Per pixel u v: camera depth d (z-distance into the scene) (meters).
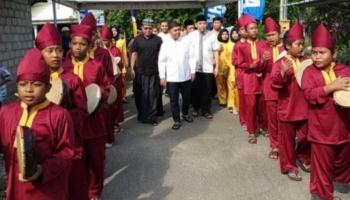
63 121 3.13
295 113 5.46
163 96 12.25
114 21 21.20
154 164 6.37
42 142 3.09
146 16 20.34
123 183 5.64
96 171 4.88
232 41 9.77
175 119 8.46
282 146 5.63
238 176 5.80
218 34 9.93
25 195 3.10
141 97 8.86
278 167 6.09
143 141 7.62
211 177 5.79
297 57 5.49
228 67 9.83
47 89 3.14
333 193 4.87
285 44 5.52
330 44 4.36
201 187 5.45
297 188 5.34
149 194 5.27
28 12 10.74
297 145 5.85
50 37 3.97
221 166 6.21
